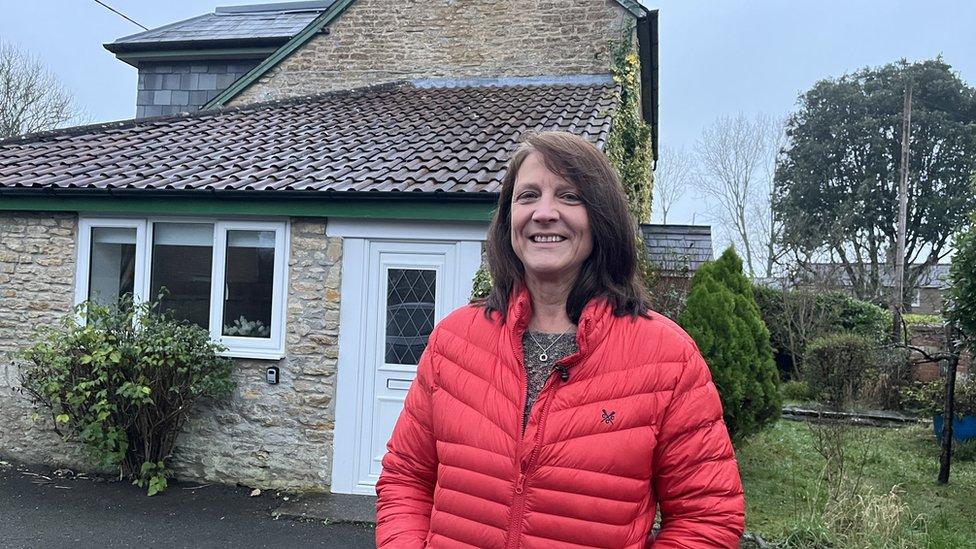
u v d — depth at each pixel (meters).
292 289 6.18
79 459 6.53
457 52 10.91
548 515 1.66
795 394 11.73
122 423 6.05
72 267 6.61
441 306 5.98
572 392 1.70
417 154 7.07
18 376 6.64
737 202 30.59
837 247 26.06
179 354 5.86
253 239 6.34
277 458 6.17
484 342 1.88
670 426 1.67
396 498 2.01
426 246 6.02
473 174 6.19
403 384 6.05
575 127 7.79
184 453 6.29
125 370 5.94
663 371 1.69
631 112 10.16
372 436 6.09
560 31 10.51
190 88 12.62
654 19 10.38
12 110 22.25
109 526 5.16
